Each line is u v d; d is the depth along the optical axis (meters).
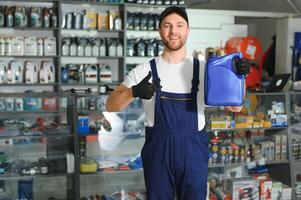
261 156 3.56
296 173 3.68
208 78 1.86
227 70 1.88
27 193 2.98
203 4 6.91
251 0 6.65
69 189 3.01
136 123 3.10
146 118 1.97
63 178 3.05
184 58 1.96
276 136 3.64
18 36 5.14
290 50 5.52
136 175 3.20
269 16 5.67
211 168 3.47
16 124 2.91
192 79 1.91
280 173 3.65
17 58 5.25
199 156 1.91
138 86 1.81
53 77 5.24
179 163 1.89
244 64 1.87
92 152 3.02
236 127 3.42
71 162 2.92
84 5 5.48
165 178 1.91
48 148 2.97
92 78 5.35
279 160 3.62
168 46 1.91
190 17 5.56
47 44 5.18
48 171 2.93
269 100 3.61
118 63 5.65
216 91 1.87
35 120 2.96
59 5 5.15
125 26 5.38
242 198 3.42
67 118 3.00
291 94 3.66
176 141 1.88
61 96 2.89
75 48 5.28
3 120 2.90
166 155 1.89
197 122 1.91
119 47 5.41
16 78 5.13
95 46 5.35
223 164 3.42
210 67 1.86
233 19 5.76
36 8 5.16
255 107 3.55
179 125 1.89
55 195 3.05
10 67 5.10
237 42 5.48
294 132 3.69
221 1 6.95
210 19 5.64
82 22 5.29
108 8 5.55
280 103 3.63
